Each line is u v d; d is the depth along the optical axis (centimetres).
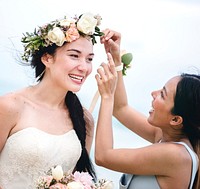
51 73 306
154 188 288
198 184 290
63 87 302
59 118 320
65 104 327
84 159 327
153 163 283
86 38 302
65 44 296
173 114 291
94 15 309
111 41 322
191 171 286
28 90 317
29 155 300
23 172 304
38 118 311
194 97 286
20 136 302
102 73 300
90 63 307
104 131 294
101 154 292
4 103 299
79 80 300
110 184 276
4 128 300
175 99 288
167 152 281
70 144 315
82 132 326
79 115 327
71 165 320
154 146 286
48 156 305
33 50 305
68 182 267
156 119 299
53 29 293
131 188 297
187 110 288
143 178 292
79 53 298
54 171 263
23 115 307
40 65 311
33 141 301
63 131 318
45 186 263
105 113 297
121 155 288
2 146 306
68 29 295
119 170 291
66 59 296
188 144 296
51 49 299
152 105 301
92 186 275
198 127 291
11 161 303
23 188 306
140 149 288
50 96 316
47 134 307
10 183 306
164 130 304
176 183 284
